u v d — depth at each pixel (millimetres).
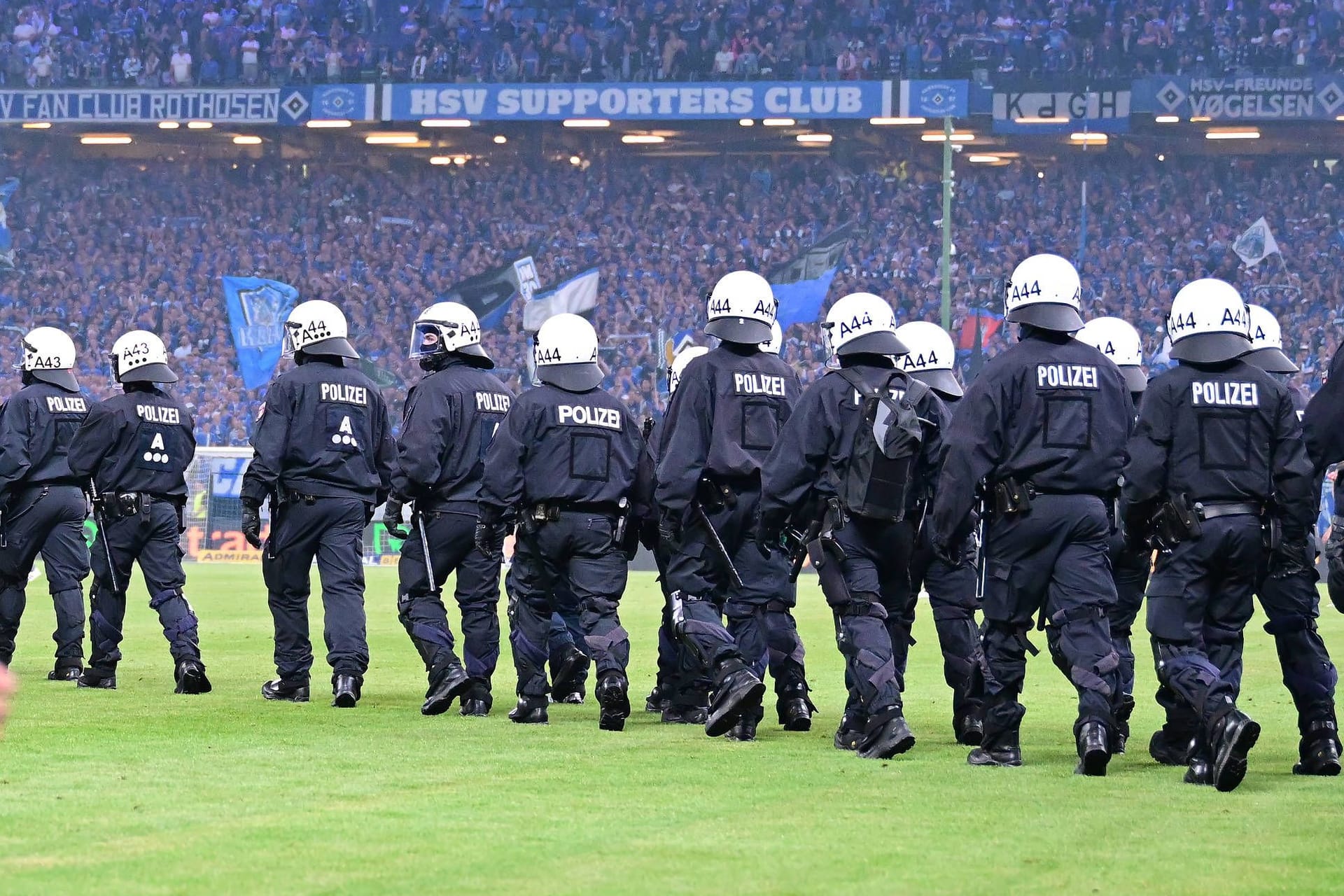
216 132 100500
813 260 94375
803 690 20312
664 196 98625
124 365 24266
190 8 97438
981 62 92375
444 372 22094
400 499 21812
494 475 20297
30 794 14891
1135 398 21422
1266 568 17000
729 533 19297
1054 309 16969
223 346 91875
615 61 95438
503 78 95938
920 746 19000
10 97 96750
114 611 24547
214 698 23312
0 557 25047
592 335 20641
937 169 98000
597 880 11492
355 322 94000
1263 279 90625
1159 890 11359
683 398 19219
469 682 21438
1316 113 89688
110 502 24109
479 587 21969
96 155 102312
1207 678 16016
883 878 11625
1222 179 95500
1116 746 19000
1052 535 16797
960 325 90562
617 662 20047
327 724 20406
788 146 98875
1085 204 93312
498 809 14289
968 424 16828
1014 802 14898
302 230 98625
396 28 97625
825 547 17844
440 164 102125
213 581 51625
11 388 90625
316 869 11781
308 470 22531
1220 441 16500
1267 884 11570
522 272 91750
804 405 17875
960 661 19297
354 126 99000
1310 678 17328
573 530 20172
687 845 12773
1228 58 90812
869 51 93250
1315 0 91188
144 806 14312
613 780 16000
